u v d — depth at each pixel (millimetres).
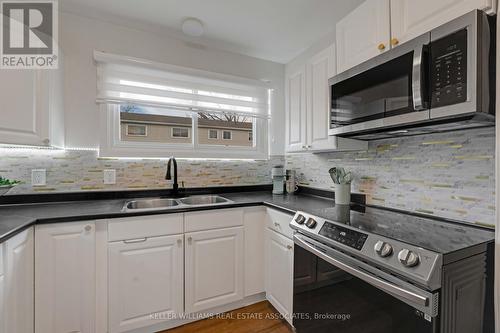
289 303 1662
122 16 1881
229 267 1873
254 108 2541
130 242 1566
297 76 2162
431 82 1002
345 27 1553
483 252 967
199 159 2342
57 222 1384
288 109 2295
